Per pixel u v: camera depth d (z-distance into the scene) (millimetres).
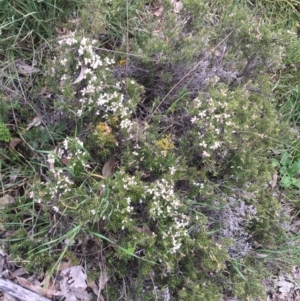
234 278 877
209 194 845
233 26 948
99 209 759
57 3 939
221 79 947
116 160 860
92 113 824
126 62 889
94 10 902
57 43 928
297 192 1096
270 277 985
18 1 909
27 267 796
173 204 784
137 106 915
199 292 801
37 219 835
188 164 876
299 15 1219
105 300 848
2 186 837
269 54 937
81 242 829
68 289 837
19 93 892
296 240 1020
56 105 806
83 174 812
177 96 908
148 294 809
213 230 867
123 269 833
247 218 896
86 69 786
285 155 1098
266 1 1204
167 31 898
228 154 866
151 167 824
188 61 884
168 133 898
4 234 833
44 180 862
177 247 769
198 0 886
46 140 856
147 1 1061
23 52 936
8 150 866
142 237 775
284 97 1153
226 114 815
